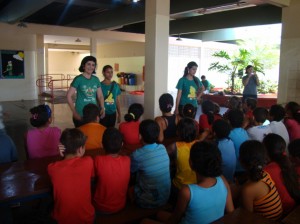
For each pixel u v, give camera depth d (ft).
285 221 5.00
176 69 46.29
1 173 6.88
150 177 7.18
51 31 38.55
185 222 5.13
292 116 11.78
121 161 6.88
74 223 6.09
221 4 22.40
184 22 36.19
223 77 52.70
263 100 31.73
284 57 18.78
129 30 48.32
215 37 46.32
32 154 8.38
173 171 8.71
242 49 40.32
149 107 16.33
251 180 5.72
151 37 15.96
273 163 6.49
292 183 6.15
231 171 8.33
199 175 5.22
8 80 37.78
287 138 10.32
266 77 41.98
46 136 8.47
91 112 9.11
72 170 6.10
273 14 27.89
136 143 9.79
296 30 18.07
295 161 6.84
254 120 10.73
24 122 23.76
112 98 13.04
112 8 32.27
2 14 35.63
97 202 6.92
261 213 5.65
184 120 8.00
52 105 33.88
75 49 60.90
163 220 6.56
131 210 7.24
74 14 37.22
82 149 6.62
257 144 5.88
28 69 39.01
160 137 9.72
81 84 11.12
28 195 5.90
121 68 54.29
